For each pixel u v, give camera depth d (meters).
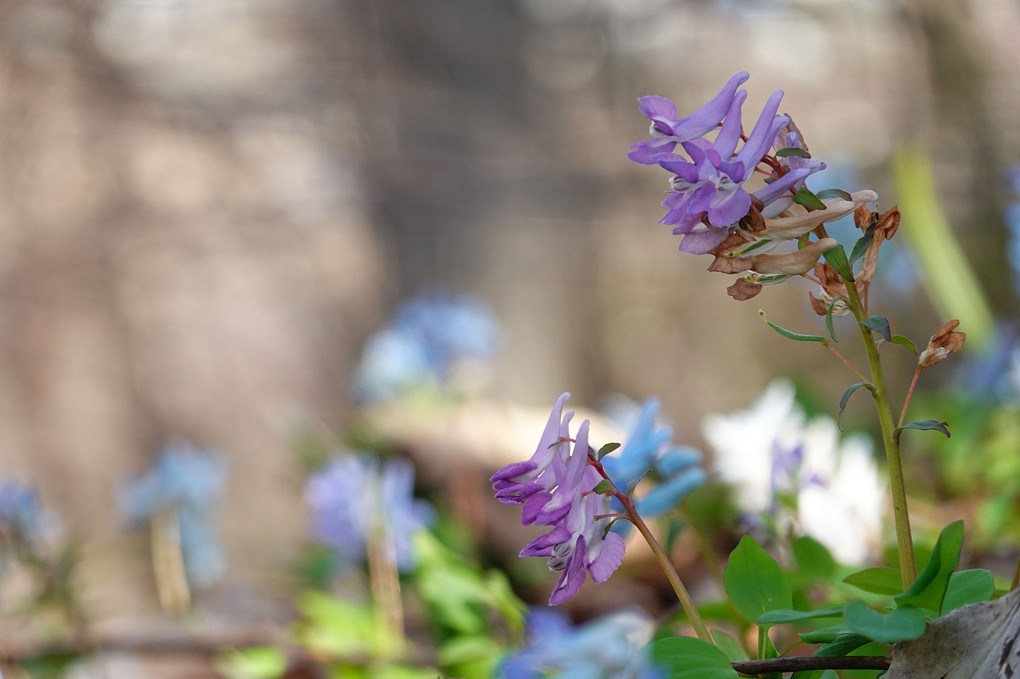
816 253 1.09
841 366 10.65
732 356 11.89
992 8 7.33
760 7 9.55
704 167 1.08
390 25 10.81
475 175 10.95
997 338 3.52
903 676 1.06
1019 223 3.67
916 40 7.72
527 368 11.48
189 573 3.67
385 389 4.44
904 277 4.64
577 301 11.67
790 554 2.30
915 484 3.41
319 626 2.75
